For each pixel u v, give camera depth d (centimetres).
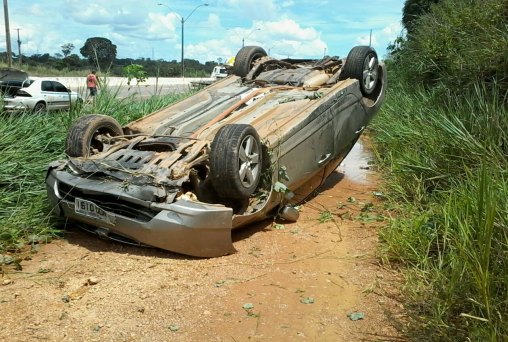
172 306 369
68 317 350
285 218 562
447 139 593
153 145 525
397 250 454
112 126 552
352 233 536
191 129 566
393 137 827
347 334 338
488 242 310
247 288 400
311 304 378
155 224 435
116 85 993
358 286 409
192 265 440
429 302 361
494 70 768
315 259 464
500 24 856
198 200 488
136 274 420
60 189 493
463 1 1091
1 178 534
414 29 1423
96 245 484
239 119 578
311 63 786
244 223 504
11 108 668
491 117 562
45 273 421
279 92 654
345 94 654
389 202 621
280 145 532
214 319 353
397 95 1138
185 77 2205
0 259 439
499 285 331
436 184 582
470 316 297
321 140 611
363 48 696
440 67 1049
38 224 501
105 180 469
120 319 350
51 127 657
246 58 724
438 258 414
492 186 379
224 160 460
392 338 333
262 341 329
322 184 728
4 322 341
